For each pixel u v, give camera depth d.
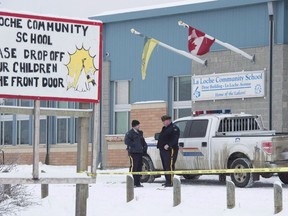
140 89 42.09
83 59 16.52
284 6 36.22
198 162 27.16
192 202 20.97
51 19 16.14
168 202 21.33
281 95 36.09
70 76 16.38
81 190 16.97
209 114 27.80
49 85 16.16
